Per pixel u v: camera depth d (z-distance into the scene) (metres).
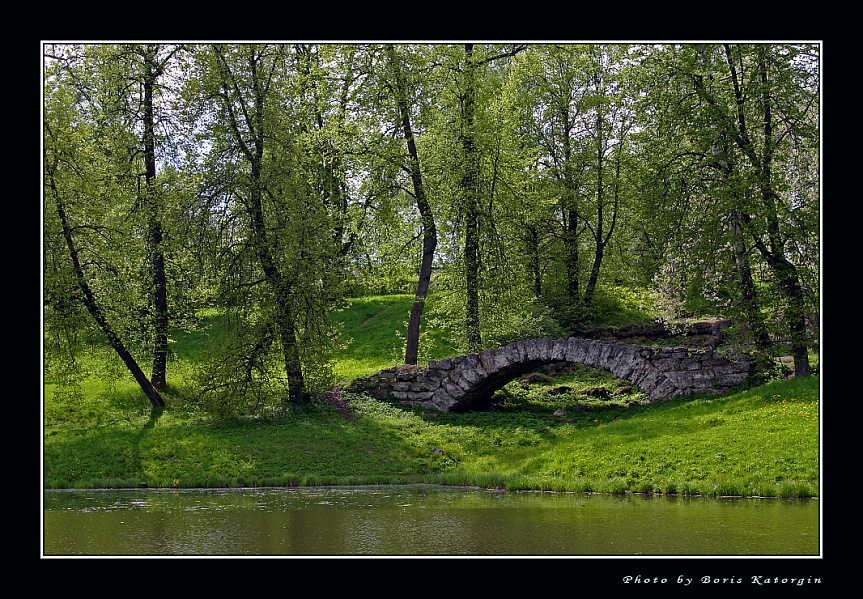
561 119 36.06
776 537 10.32
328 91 27.62
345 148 27.45
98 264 24.17
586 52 34.56
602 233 38.22
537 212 30.92
